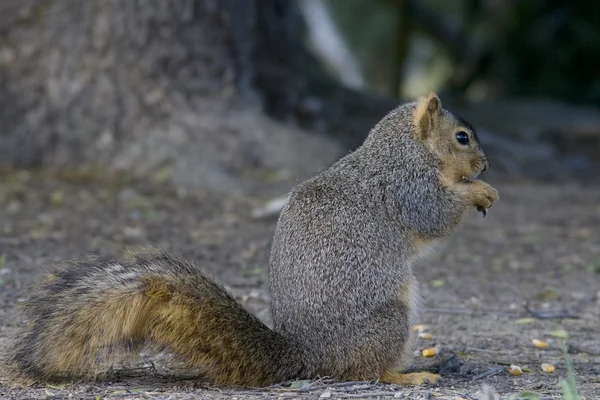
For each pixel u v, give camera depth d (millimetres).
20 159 17375
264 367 7609
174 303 7328
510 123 23969
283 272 7898
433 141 8672
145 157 17141
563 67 27703
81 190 16109
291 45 22125
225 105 17922
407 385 7910
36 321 7367
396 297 8070
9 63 17547
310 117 20625
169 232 13891
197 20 17609
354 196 8180
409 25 29078
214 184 16828
